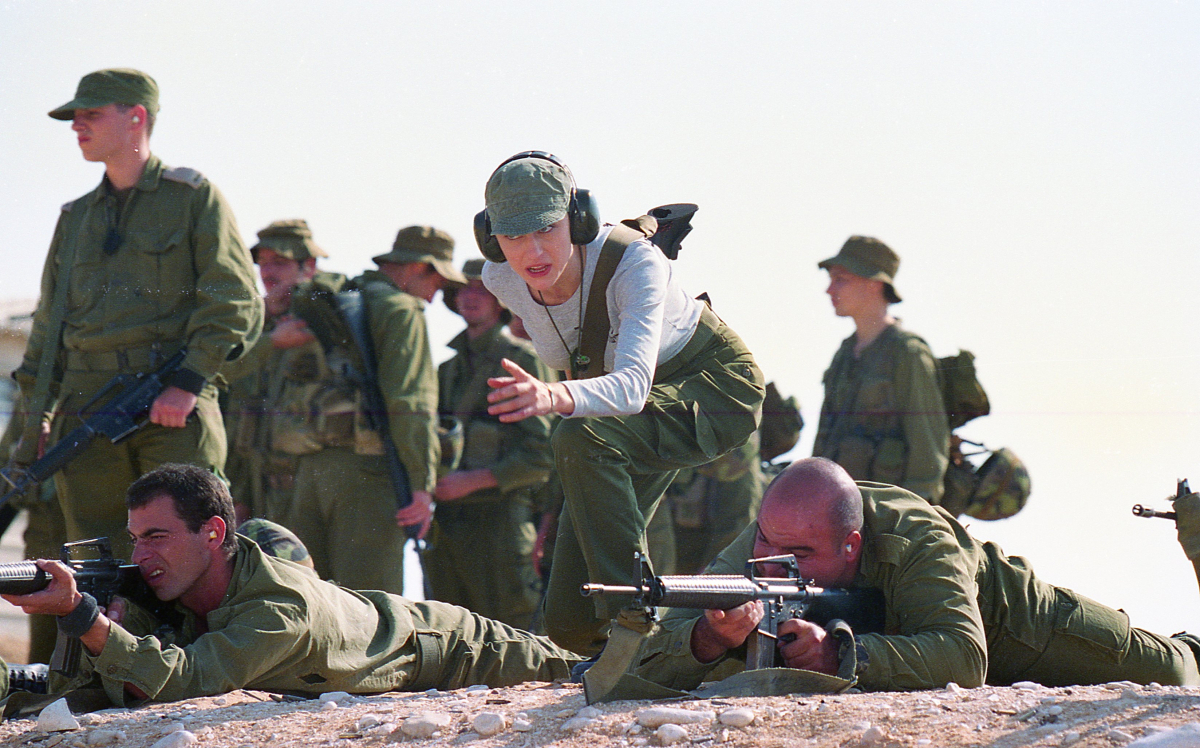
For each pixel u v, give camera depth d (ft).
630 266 36.35
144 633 38.65
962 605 34.96
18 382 54.39
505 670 43.24
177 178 53.47
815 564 35.14
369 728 31.40
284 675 38.14
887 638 33.50
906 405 58.18
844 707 29.76
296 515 63.62
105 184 53.62
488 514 67.56
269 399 64.28
